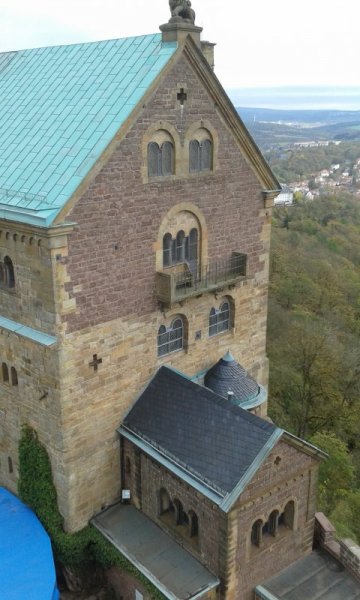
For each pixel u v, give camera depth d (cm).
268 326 6725
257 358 3528
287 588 2475
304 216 12412
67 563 2675
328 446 4181
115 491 2812
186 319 2977
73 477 2620
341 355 5750
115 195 2452
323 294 8138
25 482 2778
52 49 3120
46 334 2444
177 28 2498
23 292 2489
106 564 2602
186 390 2684
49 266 2309
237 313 3281
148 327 2778
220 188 2956
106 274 2511
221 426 2445
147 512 2723
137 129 2464
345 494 3853
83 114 2588
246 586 2419
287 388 5503
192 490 2394
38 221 2238
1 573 2414
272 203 3278
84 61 2877
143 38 2730
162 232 2716
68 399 2509
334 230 11588
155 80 2461
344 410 5322
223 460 2339
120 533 2627
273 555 2494
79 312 2448
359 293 8644
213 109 2786
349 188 18200
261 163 3111
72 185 2300
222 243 3067
